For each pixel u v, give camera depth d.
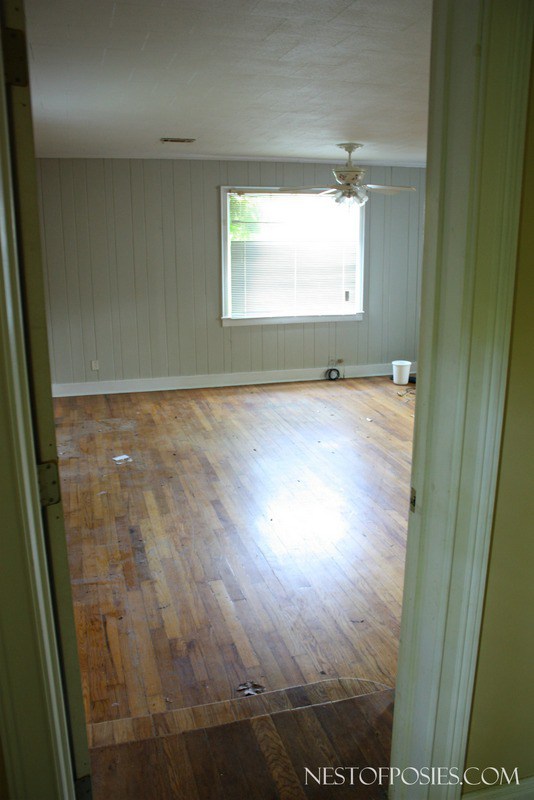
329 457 5.01
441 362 1.32
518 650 1.52
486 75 1.14
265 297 7.32
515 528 1.43
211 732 1.91
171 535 3.68
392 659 2.54
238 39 2.83
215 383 7.34
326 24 2.65
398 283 7.80
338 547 3.52
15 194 1.07
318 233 7.34
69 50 2.98
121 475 4.63
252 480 4.52
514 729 1.57
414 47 2.95
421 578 1.46
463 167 1.20
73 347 6.82
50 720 1.15
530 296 1.30
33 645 1.10
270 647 2.63
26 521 1.06
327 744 1.86
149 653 2.60
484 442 1.32
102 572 3.26
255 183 6.99
